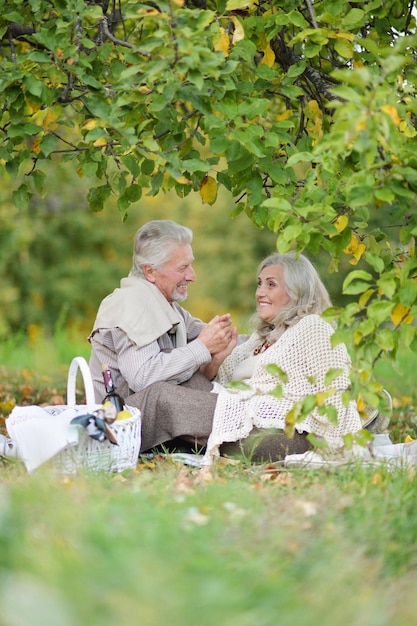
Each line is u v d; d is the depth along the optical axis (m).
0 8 8.18
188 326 8.98
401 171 5.78
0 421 9.73
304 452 7.54
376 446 7.86
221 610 3.78
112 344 8.20
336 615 3.88
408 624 4.00
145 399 7.78
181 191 8.91
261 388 7.66
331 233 6.42
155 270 8.34
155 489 6.01
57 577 3.79
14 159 8.23
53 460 6.85
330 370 6.20
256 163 7.70
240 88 7.62
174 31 6.34
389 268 8.20
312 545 4.78
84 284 27.81
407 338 6.07
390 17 8.41
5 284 26.80
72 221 27.62
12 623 3.42
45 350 17.41
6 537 4.18
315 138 8.95
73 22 7.36
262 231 29.88
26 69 7.85
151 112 7.67
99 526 4.46
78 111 8.08
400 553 5.01
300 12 8.20
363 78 5.46
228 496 5.81
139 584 3.80
